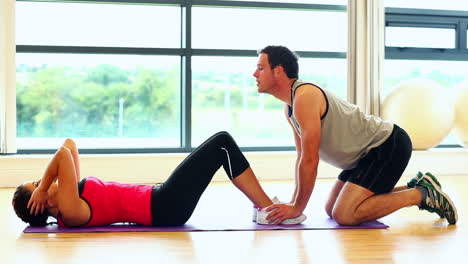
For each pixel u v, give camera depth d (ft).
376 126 10.12
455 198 14.44
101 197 9.81
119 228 9.95
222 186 16.98
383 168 10.07
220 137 9.84
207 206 12.82
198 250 8.54
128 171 18.62
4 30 18.15
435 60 21.99
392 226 10.46
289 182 18.43
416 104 19.77
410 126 19.80
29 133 19.42
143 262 7.87
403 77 21.88
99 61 19.75
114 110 19.95
